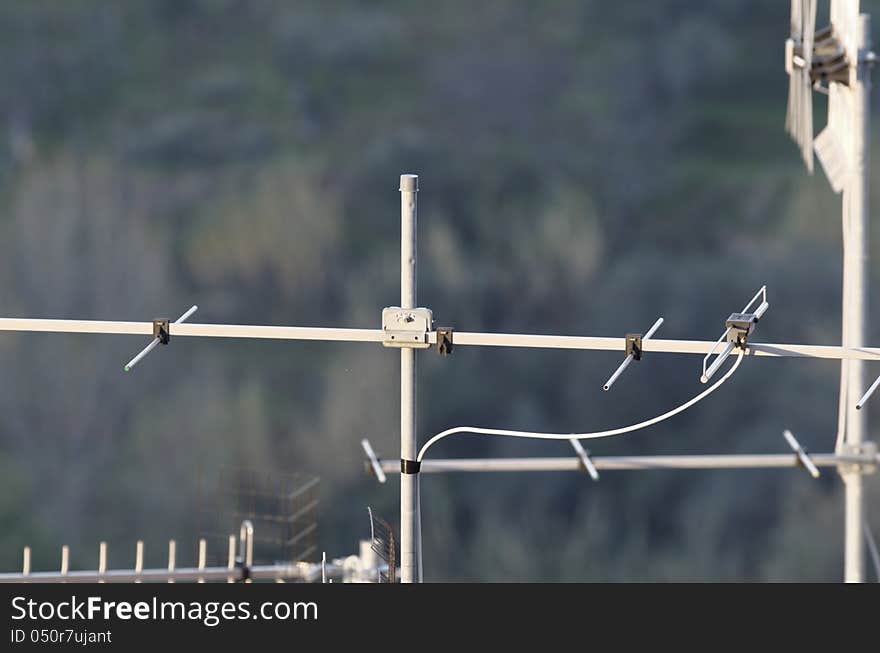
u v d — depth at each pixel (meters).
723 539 112.19
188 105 155.88
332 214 140.12
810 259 131.00
